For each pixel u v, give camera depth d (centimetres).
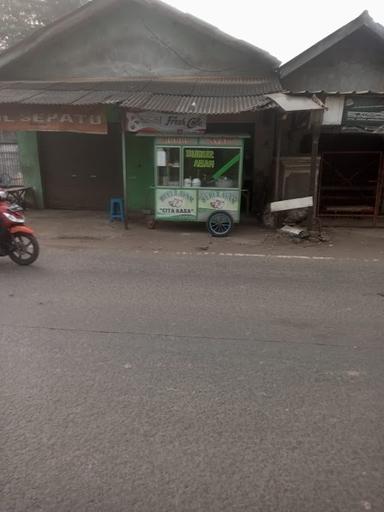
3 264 702
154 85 1059
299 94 845
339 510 228
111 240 886
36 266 691
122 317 482
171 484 244
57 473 252
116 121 1119
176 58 1130
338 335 440
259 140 1125
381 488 242
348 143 1130
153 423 297
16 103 898
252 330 450
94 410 311
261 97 893
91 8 1086
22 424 295
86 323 465
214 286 595
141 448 272
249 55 1098
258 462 261
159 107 850
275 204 898
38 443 277
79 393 332
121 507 229
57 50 1153
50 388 339
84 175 1211
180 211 933
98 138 1181
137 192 1178
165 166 919
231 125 1134
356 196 1137
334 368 373
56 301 531
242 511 227
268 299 545
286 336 437
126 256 760
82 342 419
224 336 435
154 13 1102
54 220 1084
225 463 260
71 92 980
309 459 264
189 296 553
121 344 416
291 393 334
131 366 374
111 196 1212
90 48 1145
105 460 262
